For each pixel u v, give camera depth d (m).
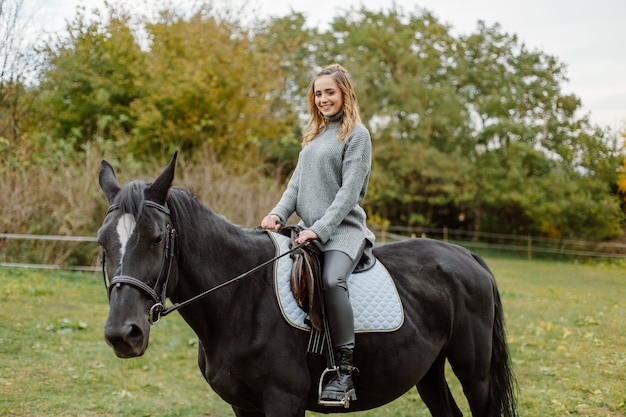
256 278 2.65
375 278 2.91
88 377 5.00
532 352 6.05
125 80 14.46
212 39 13.93
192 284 2.52
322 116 2.91
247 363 2.54
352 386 2.62
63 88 13.85
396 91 22.06
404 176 22.44
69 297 7.88
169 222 2.37
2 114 10.26
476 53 24.89
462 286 3.15
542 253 20.56
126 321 2.14
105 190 2.42
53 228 9.81
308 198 2.77
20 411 4.17
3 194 9.52
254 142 13.82
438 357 3.24
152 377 5.21
